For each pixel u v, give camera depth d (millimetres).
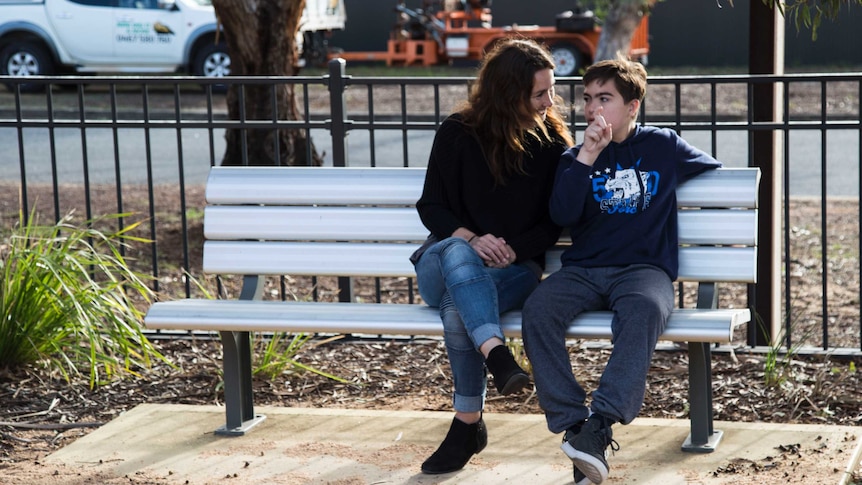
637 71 3891
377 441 4195
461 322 3715
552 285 3787
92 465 4016
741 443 4023
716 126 5230
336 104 5555
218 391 5004
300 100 18234
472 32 22484
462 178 4023
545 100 3910
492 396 4852
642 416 4586
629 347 3500
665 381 5012
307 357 5527
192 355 5535
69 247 5375
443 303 3793
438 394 4961
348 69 23938
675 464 3832
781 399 4680
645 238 3863
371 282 7797
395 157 13953
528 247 3977
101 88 20406
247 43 8758
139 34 18875
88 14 18766
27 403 4848
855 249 8625
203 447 4180
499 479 3756
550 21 27406
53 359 5160
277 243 4562
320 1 22094
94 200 10656
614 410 3410
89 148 14734
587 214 3922
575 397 3525
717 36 26984
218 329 4031
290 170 4625
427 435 4250
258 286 4555
